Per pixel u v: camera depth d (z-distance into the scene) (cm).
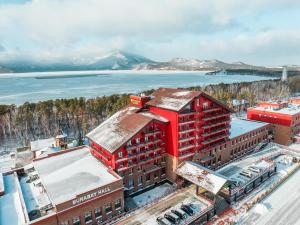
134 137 5744
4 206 4862
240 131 8669
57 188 4928
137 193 6069
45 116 11900
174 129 6178
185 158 6425
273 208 5403
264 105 10881
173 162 6406
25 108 12275
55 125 12125
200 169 5950
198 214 4934
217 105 7125
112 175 5416
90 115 12825
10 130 11344
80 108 11950
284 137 9538
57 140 7988
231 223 4888
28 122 11725
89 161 6209
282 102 10825
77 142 9575
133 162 5847
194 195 5838
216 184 5334
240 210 5353
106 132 6291
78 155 6644
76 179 5275
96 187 4822
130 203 5584
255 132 9031
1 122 11438
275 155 8312
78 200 4591
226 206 5484
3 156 9250
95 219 4900
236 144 8231
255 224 4894
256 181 6419
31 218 4481
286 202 5622
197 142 6744
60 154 6769
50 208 4659
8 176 6109
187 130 6344
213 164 7456
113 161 5488
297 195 5906
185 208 5197
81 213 4681
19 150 9194
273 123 9856
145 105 6962
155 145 6291
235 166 7506
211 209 5144
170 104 6375
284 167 7538
